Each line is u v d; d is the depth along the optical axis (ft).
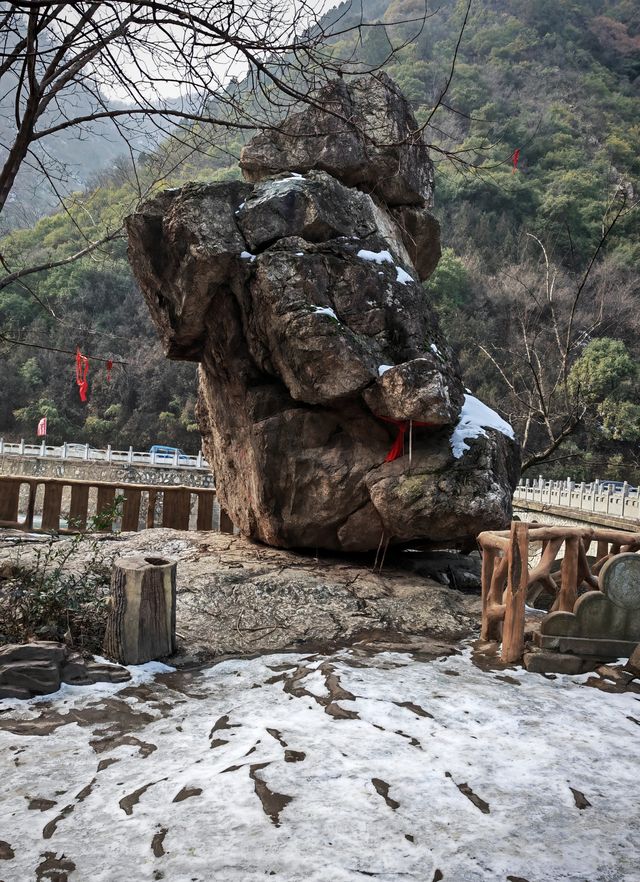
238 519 29.25
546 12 270.67
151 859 8.30
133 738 11.79
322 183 24.70
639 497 66.74
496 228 194.90
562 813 9.61
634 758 11.50
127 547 26.58
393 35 215.10
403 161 27.91
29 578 17.69
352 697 13.57
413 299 24.68
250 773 10.41
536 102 203.00
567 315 95.35
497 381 150.41
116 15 15.65
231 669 15.58
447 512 22.26
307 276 23.00
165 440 176.96
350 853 8.44
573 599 16.87
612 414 131.13
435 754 11.30
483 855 8.50
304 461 24.86
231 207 24.29
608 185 153.69
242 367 25.94
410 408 21.57
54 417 176.96
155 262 25.23
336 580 22.48
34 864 8.20
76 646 16.06
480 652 17.28
